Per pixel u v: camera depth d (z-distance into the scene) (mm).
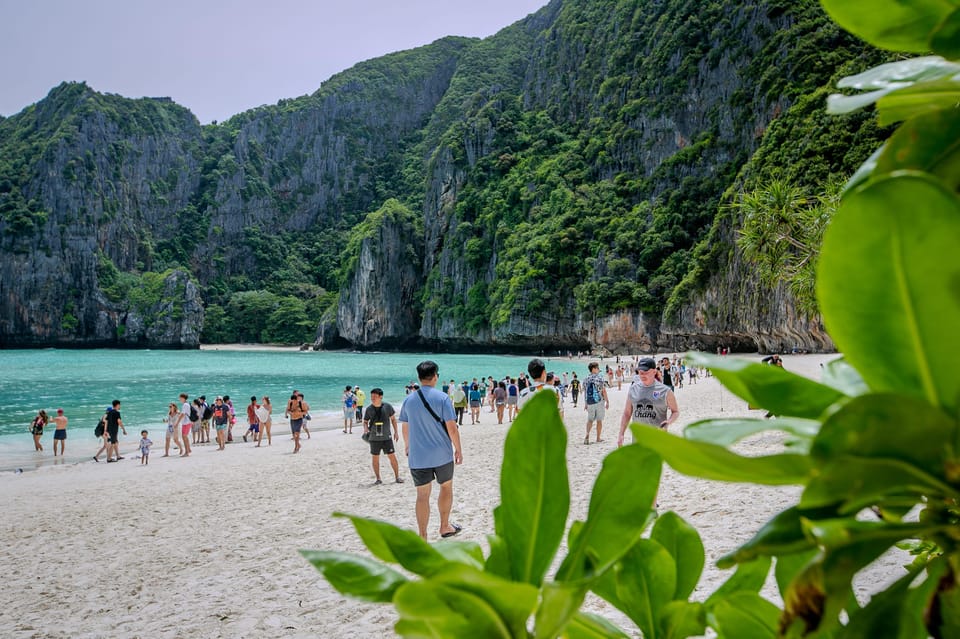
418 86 174125
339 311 117562
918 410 319
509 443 574
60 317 119438
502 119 112500
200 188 151500
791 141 53344
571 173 98500
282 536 7750
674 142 88125
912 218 304
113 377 63156
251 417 22078
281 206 157000
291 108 165250
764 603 633
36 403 40375
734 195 63906
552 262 88375
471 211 107812
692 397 26688
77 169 126438
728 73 82062
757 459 349
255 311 132500
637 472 560
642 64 97812
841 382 501
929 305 322
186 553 7328
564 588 460
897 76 479
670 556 686
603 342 80938
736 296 62094
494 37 168750
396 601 409
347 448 18062
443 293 105562
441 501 6273
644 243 81375
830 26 71438
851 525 416
